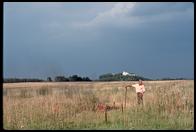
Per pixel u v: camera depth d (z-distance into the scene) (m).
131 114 17.41
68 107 18.30
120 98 23.03
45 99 19.27
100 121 16.64
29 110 17.05
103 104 19.77
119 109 18.94
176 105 17.56
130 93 25.42
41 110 17.14
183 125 15.49
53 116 16.92
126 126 15.95
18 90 22.88
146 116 16.88
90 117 17.25
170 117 16.47
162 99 18.19
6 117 16.31
